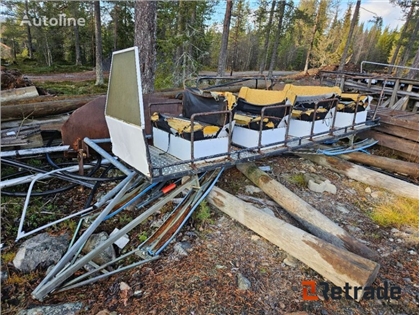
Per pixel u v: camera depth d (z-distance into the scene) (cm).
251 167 430
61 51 2777
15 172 414
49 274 248
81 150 420
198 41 1388
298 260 276
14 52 2509
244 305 230
